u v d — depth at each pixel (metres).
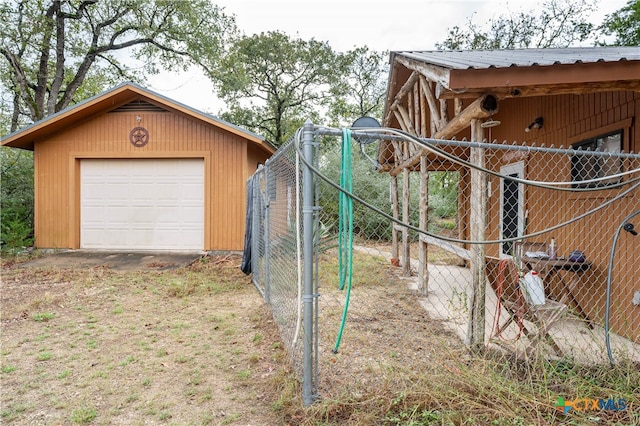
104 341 3.59
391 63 5.18
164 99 8.42
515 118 5.79
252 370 2.95
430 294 5.29
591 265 3.90
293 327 2.87
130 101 8.87
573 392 2.40
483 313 3.09
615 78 2.78
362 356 3.07
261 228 5.50
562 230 4.46
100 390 2.66
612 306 3.61
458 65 2.84
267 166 4.37
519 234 5.52
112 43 16.31
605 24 15.70
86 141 8.91
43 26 13.62
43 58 14.55
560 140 4.57
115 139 8.90
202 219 8.96
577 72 2.78
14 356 3.24
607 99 3.75
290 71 21.09
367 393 2.38
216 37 17.84
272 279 4.29
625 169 3.49
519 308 2.94
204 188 8.87
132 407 2.43
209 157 8.81
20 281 6.13
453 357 2.74
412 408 2.21
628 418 2.21
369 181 12.34
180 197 8.98
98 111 8.86
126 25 16.30
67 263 7.54
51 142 8.91
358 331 3.71
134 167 9.00
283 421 2.23
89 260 7.82
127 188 9.01
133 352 3.33
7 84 14.33
